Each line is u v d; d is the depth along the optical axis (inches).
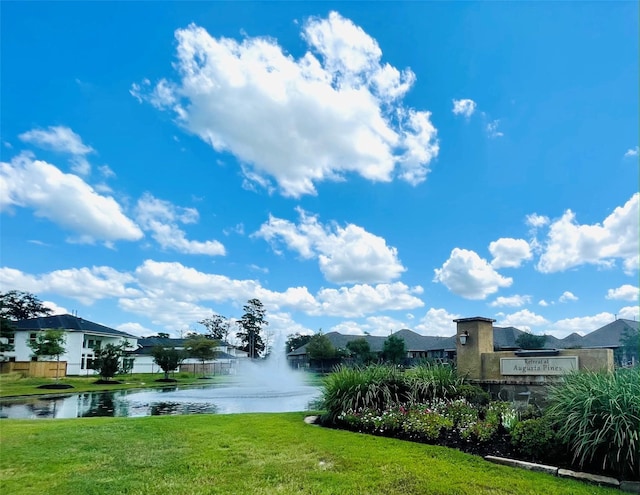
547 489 165.3
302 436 269.9
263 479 184.4
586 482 175.6
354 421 294.7
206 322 2994.6
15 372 1273.4
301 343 2842.0
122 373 1424.7
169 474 193.6
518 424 227.6
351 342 1798.7
